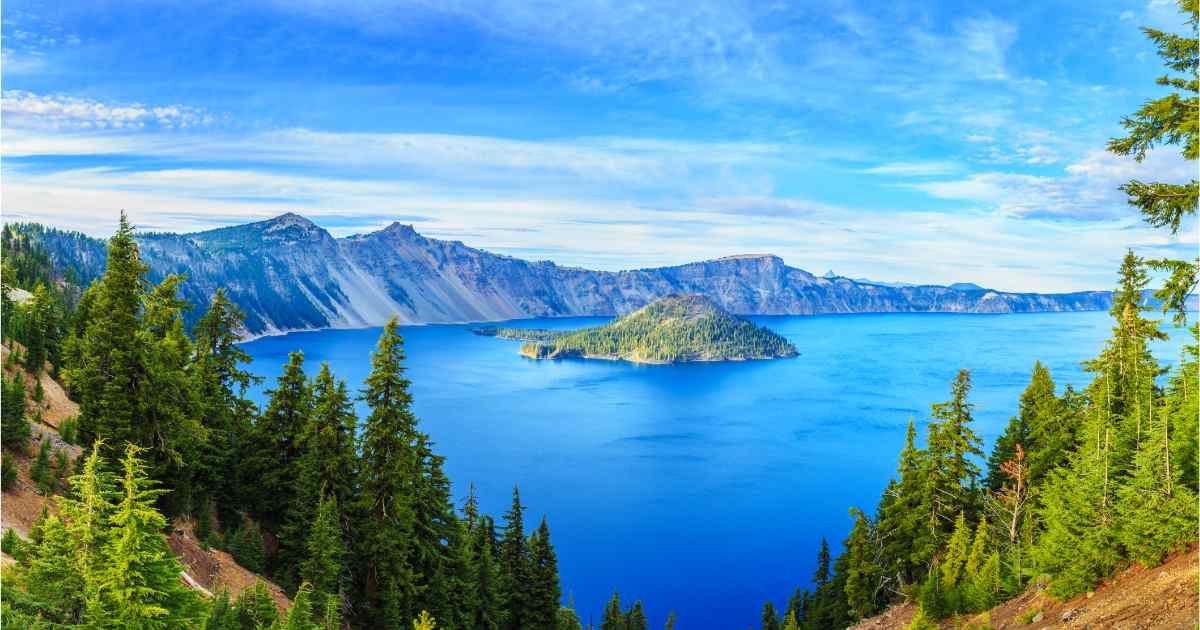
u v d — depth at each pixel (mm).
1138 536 29578
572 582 150125
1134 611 25359
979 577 40375
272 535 51719
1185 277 17750
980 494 51438
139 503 22531
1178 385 43406
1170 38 17875
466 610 51875
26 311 72688
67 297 164500
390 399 45469
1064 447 53562
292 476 51219
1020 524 46625
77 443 46500
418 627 27781
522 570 59156
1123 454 35125
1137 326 46750
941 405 51438
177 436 42969
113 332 41312
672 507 198125
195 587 35625
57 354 68812
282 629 31094
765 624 82438
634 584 148875
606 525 184250
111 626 21047
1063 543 32938
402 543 46312
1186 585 24766
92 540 21609
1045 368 58594
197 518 46750
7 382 39844
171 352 44156
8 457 35312
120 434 40469
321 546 42719
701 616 134625
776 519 188250
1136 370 46094
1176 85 17734
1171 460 30797
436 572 50000
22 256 161625
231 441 53656
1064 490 37438
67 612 21391
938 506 50906
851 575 55594
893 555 52781
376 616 45844
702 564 159375
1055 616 31031
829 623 66000
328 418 47688
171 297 53250
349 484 47812
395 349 45594
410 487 47938
